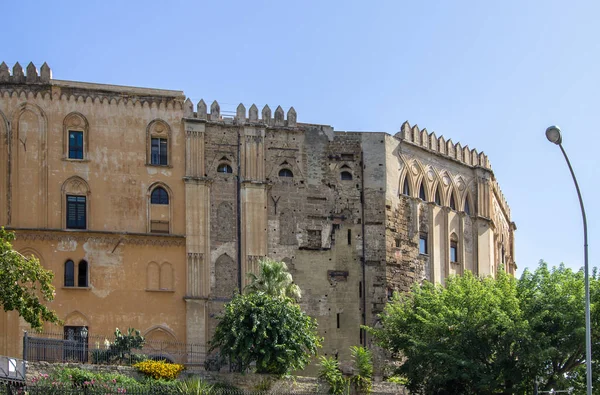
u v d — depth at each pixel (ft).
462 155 285.02
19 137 226.17
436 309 206.28
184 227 233.35
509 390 192.13
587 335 130.93
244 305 197.67
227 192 239.71
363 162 253.85
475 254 283.18
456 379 192.95
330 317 242.58
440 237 270.67
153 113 236.63
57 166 227.40
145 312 226.58
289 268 241.76
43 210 224.74
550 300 191.01
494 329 188.75
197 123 238.89
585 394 187.73
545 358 180.45
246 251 237.45
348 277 246.27
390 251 251.60
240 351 192.95
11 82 228.22
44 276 163.53
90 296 223.71
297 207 245.65
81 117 231.09
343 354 240.94
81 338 219.41
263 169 243.81
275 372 194.90
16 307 159.74
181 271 231.30
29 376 162.50
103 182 230.27
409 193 263.49
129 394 158.81
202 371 192.24
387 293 247.70
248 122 244.42
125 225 229.66
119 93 234.79
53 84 230.07
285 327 196.03
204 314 230.07
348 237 248.73
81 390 153.58
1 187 223.30
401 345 213.05
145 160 233.76
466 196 285.02
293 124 249.75
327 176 250.57
